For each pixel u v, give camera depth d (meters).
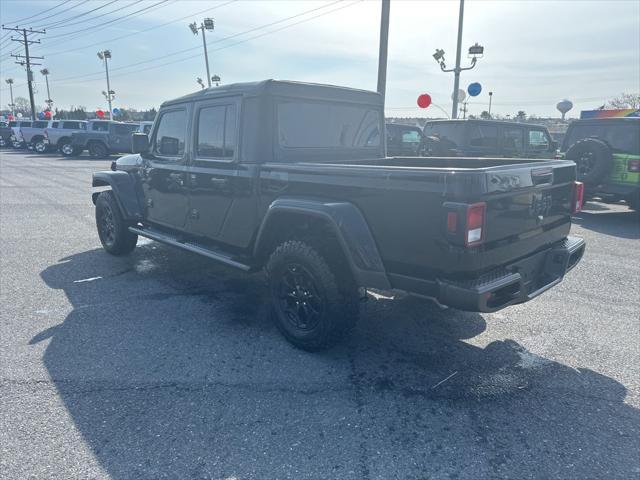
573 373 3.50
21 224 8.60
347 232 3.24
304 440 2.72
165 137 5.14
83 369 3.47
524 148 11.43
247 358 3.68
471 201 2.78
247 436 2.75
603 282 5.54
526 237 3.42
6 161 23.77
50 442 2.67
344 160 4.77
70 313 4.50
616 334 4.15
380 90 13.38
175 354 3.72
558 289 5.32
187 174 4.77
